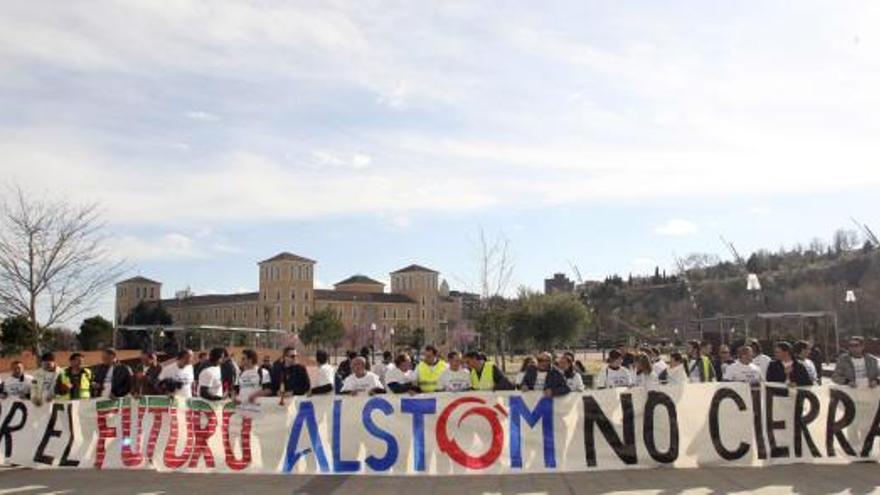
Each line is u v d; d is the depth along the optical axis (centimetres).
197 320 15800
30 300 3494
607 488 1162
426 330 16125
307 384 1493
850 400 1367
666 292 11731
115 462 1400
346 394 1431
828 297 8406
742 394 1350
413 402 1355
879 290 7050
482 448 1337
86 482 1263
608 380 1616
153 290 15650
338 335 11844
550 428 1338
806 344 1622
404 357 1563
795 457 1348
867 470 1283
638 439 1334
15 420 1434
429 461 1341
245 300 15375
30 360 2408
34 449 1421
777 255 12912
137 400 1409
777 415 1353
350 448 1353
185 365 1523
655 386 1346
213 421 1384
